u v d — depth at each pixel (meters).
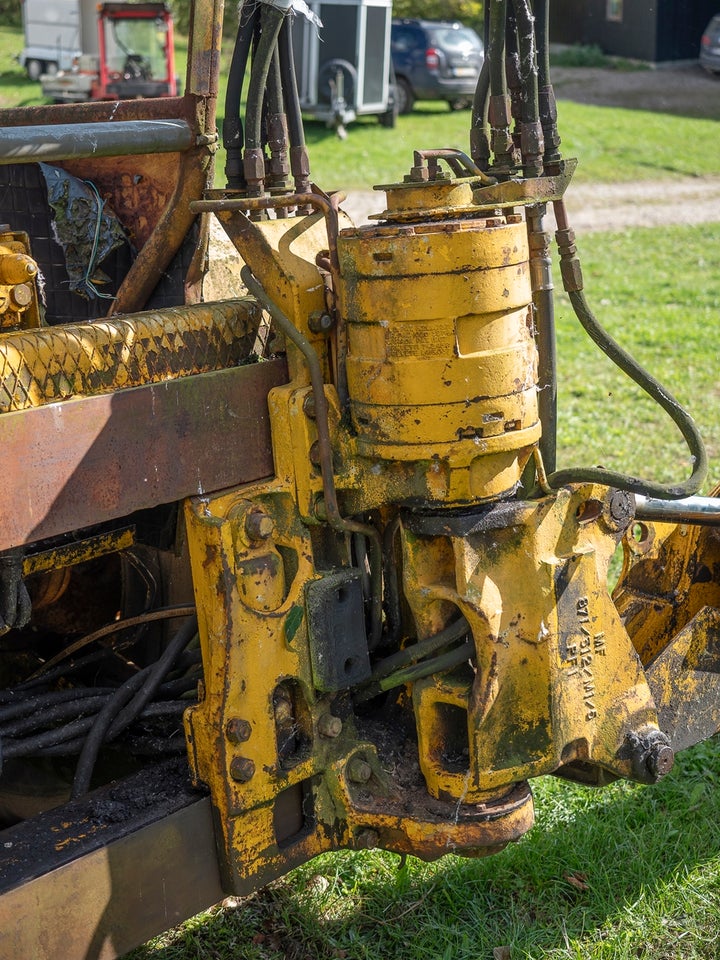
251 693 2.48
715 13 32.12
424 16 30.81
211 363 2.58
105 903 2.36
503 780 2.61
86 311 3.32
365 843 2.66
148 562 3.29
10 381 2.21
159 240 3.03
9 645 3.30
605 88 29.33
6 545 2.20
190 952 3.15
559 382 9.26
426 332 2.42
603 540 2.77
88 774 2.71
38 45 28.28
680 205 18.55
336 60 21.81
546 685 2.65
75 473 2.29
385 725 2.88
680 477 6.73
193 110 2.90
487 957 3.12
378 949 3.17
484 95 3.05
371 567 2.73
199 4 2.85
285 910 3.27
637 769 2.85
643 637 3.44
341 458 2.57
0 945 2.21
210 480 2.51
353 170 19.42
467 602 2.54
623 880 3.39
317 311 2.56
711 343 10.62
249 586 2.46
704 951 3.14
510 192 2.74
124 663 3.21
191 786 2.57
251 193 2.78
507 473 2.55
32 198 3.30
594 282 13.51
